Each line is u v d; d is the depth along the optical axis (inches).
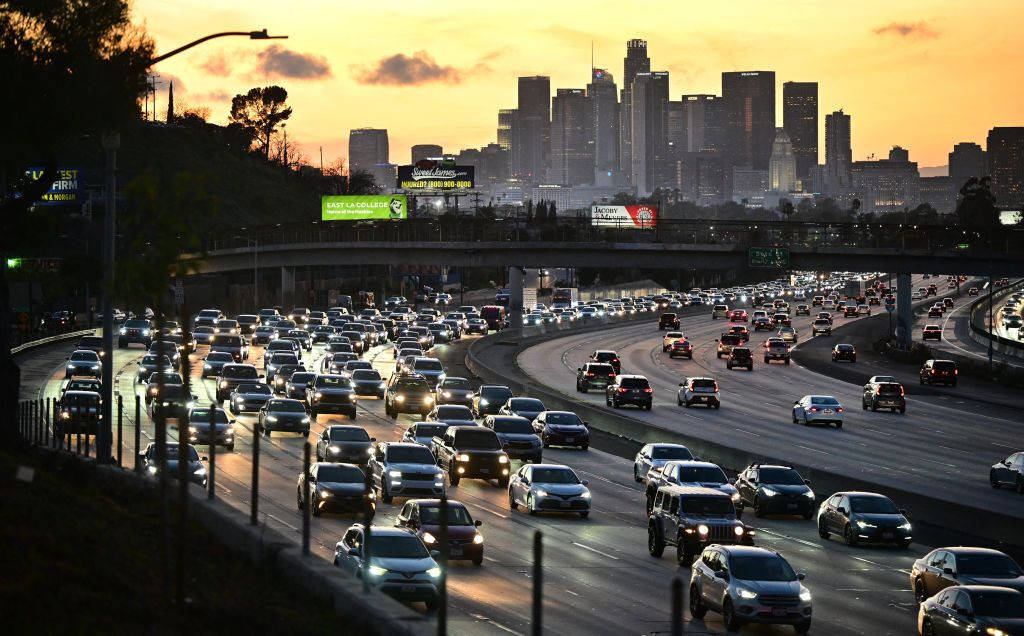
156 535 1017.5
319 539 1489.9
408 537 1205.7
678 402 3582.7
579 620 1177.4
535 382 4074.8
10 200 1421.0
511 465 2391.7
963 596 1146.0
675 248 5782.5
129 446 2174.0
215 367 3567.9
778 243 5816.9
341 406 2886.3
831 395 3966.5
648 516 1768.0
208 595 856.9
